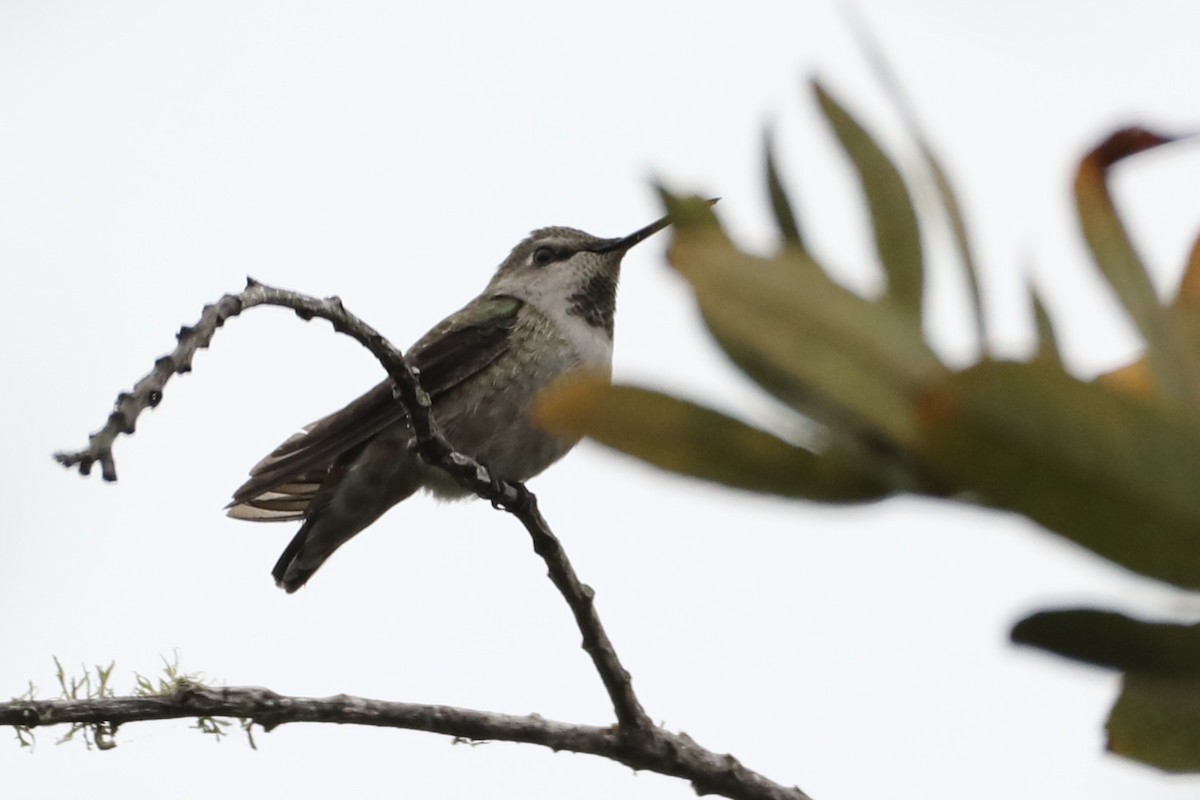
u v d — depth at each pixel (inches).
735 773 227.8
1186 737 71.9
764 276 45.0
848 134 50.2
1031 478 39.9
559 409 46.0
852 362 43.8
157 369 150.5
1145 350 47.8
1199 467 39.4
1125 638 44.2
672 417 45.3
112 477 137.3
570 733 231.5
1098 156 50.6
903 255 48.4
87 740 224.5
